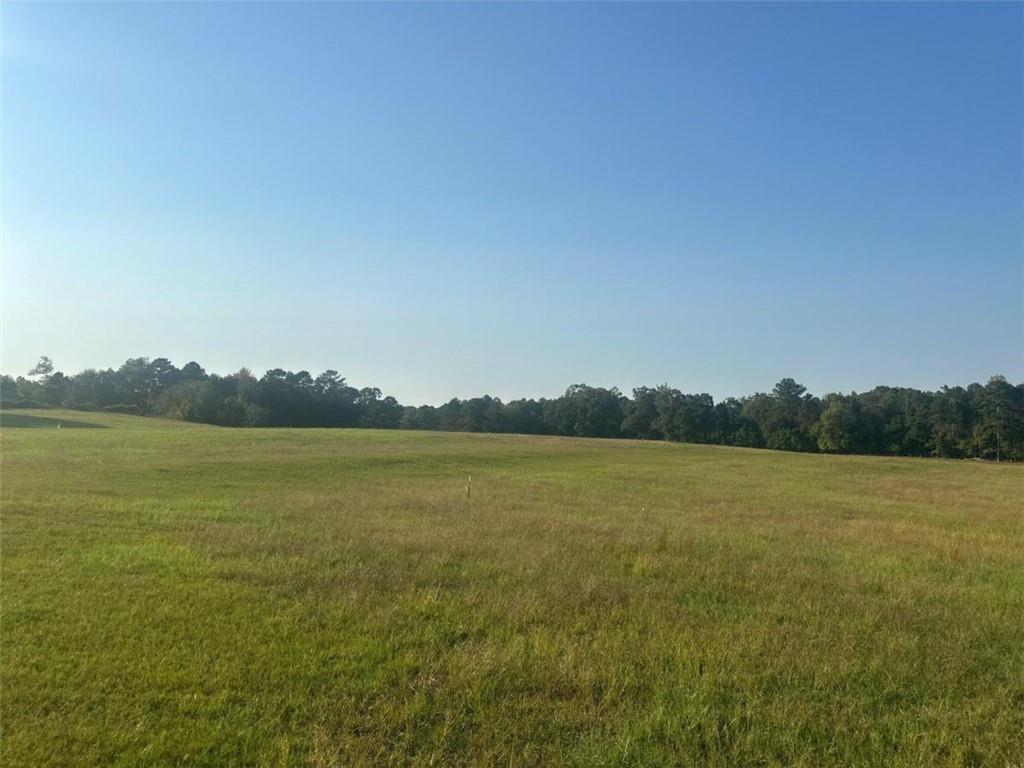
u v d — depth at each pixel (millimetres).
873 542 17094
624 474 40031
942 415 101812
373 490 25594
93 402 125438
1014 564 14648
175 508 18344
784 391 127812
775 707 6496
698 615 9594
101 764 5145
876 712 6574
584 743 5746
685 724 6133
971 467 61594
